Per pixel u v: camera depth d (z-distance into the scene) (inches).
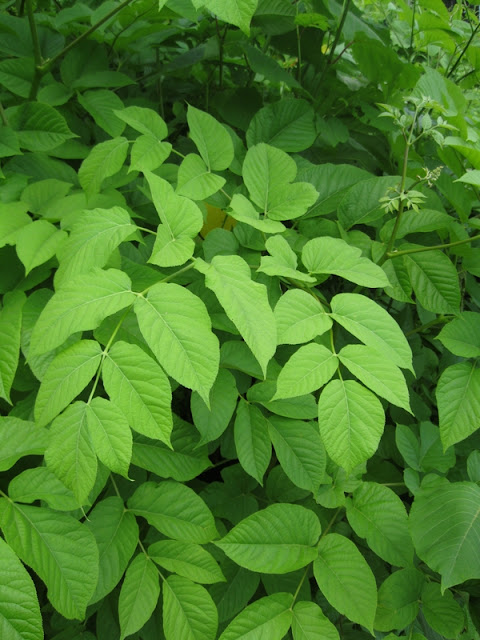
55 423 17.5
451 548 23.4
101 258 21.0
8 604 16.5
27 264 23.0
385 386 19.3
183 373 17.6
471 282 34.7
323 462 25.4
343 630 29.3
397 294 30.1
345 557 23.1
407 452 28.9
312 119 36.2
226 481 29.3
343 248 23.9
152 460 25.6
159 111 45.4
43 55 37.9
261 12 37.4
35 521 20.4
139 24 38.3
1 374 21.8
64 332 18.1
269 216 27.9
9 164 32.2
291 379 19.3
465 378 26.7
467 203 32.7
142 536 28.3
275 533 23.1
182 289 19.2
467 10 40.8
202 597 22.4
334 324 30.7
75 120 36.9
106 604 26.7
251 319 19.1
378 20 51.3
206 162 27.9
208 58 40.8
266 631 21.5
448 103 31.1
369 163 42.0
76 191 31.0
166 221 21.7
